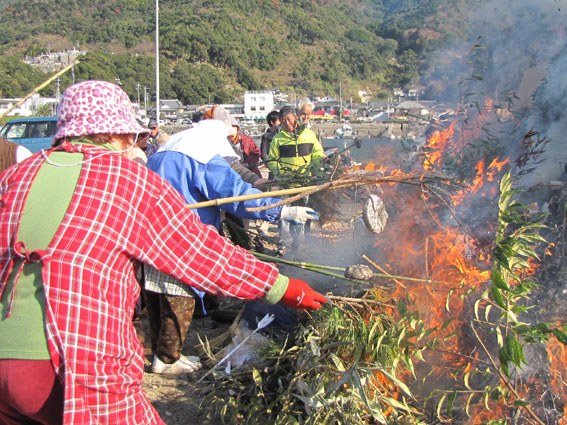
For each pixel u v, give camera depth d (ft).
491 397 8.18
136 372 6.04
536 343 8.74
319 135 21.13
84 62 280.51
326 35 451.53
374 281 10.59
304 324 10.05
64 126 6.22
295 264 10.64
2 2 595.06
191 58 411.54
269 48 431.84
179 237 6.29
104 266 5.63
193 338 12.99
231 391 9.30
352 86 249.14
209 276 6.51
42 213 5.63
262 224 20.68
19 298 5.50
